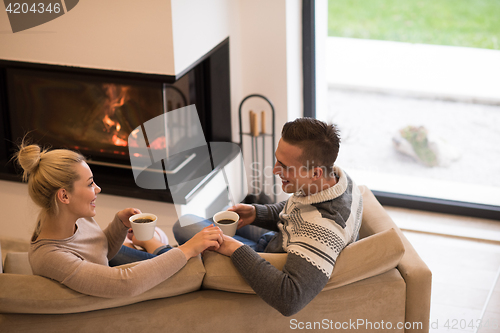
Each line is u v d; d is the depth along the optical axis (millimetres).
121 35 2295
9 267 1708
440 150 3701
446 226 2912
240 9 2801
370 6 5496
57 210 1423
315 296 1394
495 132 3885
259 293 1342
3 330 1339
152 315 1411
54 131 2746
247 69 2932
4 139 2779
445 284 2424
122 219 1695
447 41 5211
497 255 2645
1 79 2674
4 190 2736
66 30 2357
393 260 1454
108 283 1328
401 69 4770
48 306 1339
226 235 1591
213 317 1438
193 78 2754
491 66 4637
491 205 2977
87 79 2525
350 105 4457
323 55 3090
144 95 2494
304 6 2840
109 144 2697
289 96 2941
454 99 4359
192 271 1427
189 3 2320
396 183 3305
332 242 1373
